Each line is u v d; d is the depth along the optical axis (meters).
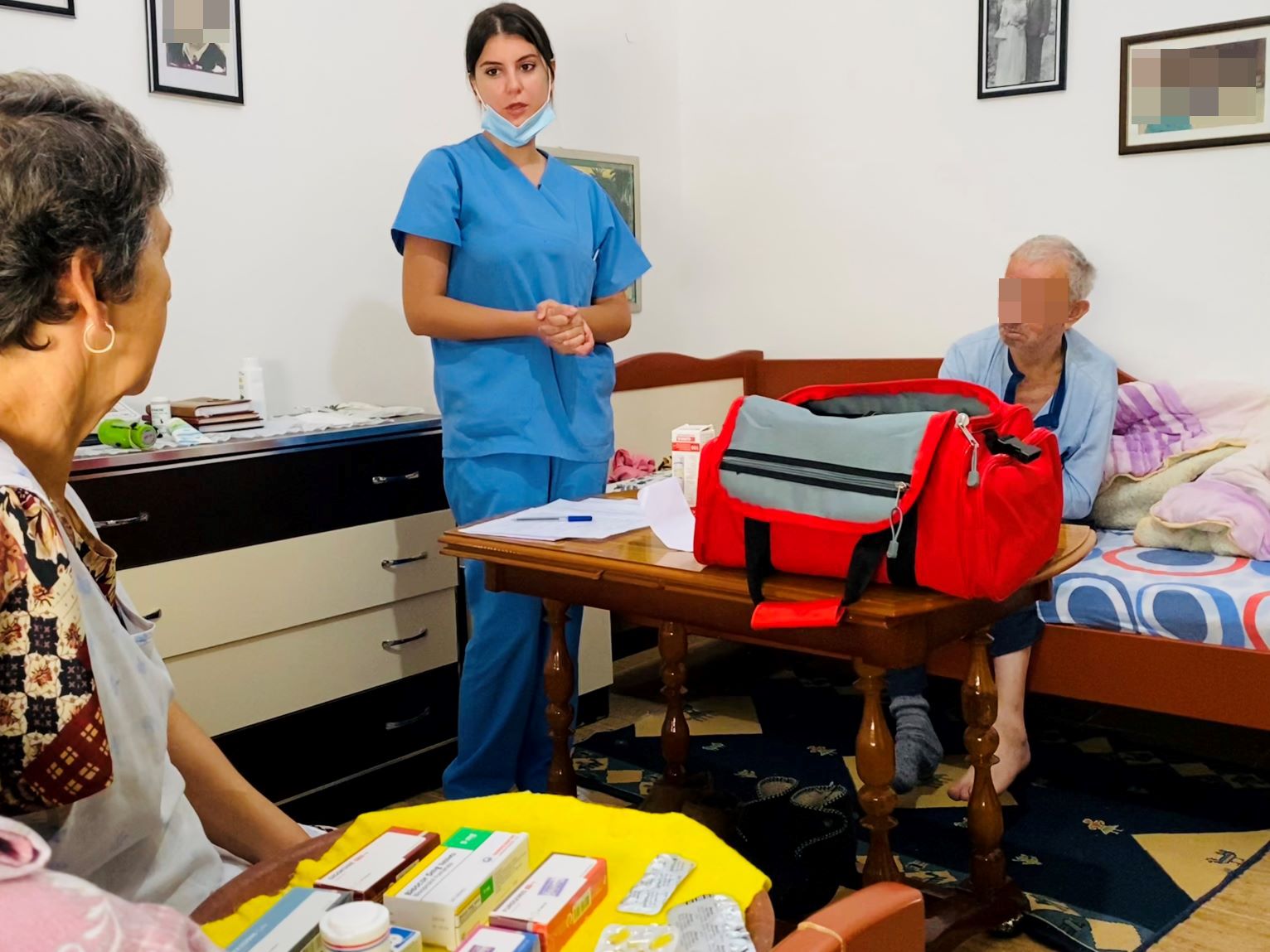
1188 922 1.99
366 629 2.48
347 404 2.76
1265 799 2.47
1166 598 2.36
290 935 0.73
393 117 3.02
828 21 3.56
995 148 3.30
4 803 0.73
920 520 1.43
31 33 2.33
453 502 2.46
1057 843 2.29
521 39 2.38
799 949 0.70
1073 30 3.12
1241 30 2.86
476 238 2.38
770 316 3.83
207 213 2.63
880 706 1.69
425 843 0.89
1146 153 3.04
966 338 2.97
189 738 1.09
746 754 2.78
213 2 2.60
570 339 2.27
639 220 3.78
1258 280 2.92
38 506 0.72
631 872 0.88
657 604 1.79
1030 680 2.53
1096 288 3.18
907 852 2.25
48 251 0.74
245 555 2.24
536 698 2.49
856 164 3.57
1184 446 2.88
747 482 1.54
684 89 3.91
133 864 0.94
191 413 2.34
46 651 0.71
